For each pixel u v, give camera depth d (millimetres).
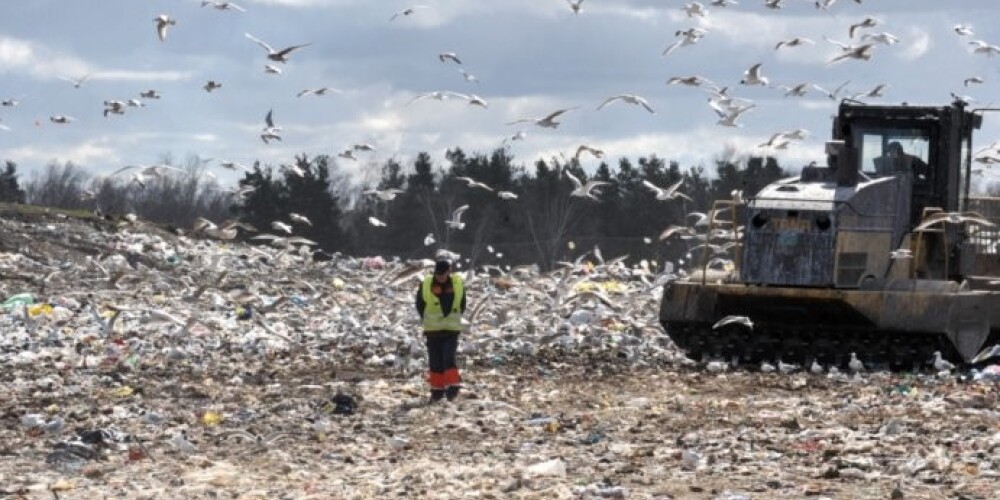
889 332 59531
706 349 62844
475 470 35906
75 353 63125
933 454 37719
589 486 33531
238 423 44375
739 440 40750
